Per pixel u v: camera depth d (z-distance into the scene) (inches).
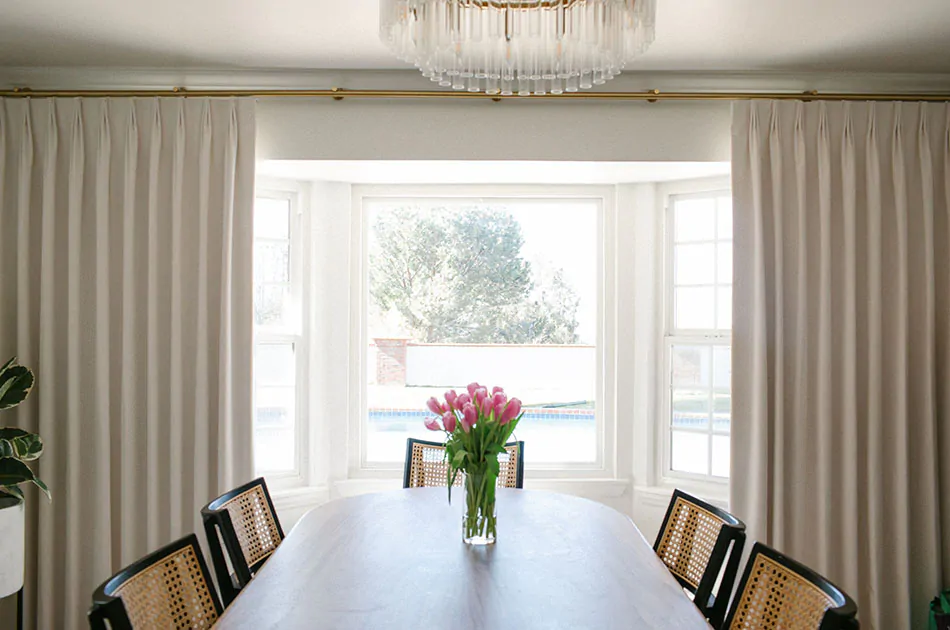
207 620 75.4
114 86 132.4
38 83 131.7
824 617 58.2
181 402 128.3
